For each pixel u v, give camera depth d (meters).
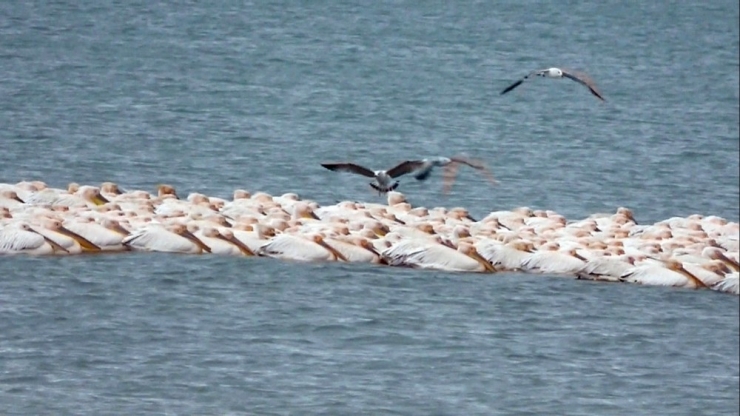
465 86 83.44
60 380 25.38
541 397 25.92
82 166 49.94
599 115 76.00
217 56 79.94
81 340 27.33
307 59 85.12
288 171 52.09
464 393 25.86
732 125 75.25
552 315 29.64
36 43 70.88
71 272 30.27
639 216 49.41
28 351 26.64
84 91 64.69
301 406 24.77
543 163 58.69
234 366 26.45
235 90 72.31
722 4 138.38
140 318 28.38
